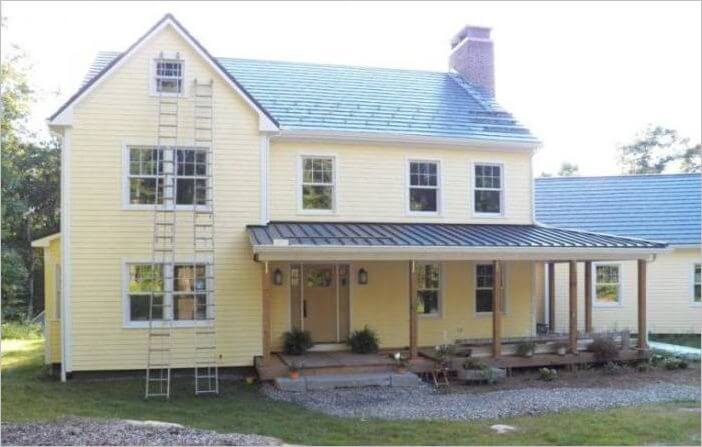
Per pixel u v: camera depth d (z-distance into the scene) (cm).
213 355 1539
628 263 2362
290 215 1717
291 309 1708
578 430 999
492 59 2258
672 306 2353
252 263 1577
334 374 1448
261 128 1595
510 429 1016
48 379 1510
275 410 1180
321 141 1747
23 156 3341
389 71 2214
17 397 1238
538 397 1291
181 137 1545
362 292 1772
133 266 1523
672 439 941
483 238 1650
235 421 1081
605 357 1673
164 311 1520
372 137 1766
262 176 1597
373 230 1658
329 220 1745
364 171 1784
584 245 1642
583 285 2375
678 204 2450
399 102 1986
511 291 1919
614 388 1405
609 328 2298
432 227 1769
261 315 1576
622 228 2411
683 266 2356
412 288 1533
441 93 2116
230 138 1581
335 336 1744
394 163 1809
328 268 1752
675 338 2269
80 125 1498
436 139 1817
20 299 3516
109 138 1511
